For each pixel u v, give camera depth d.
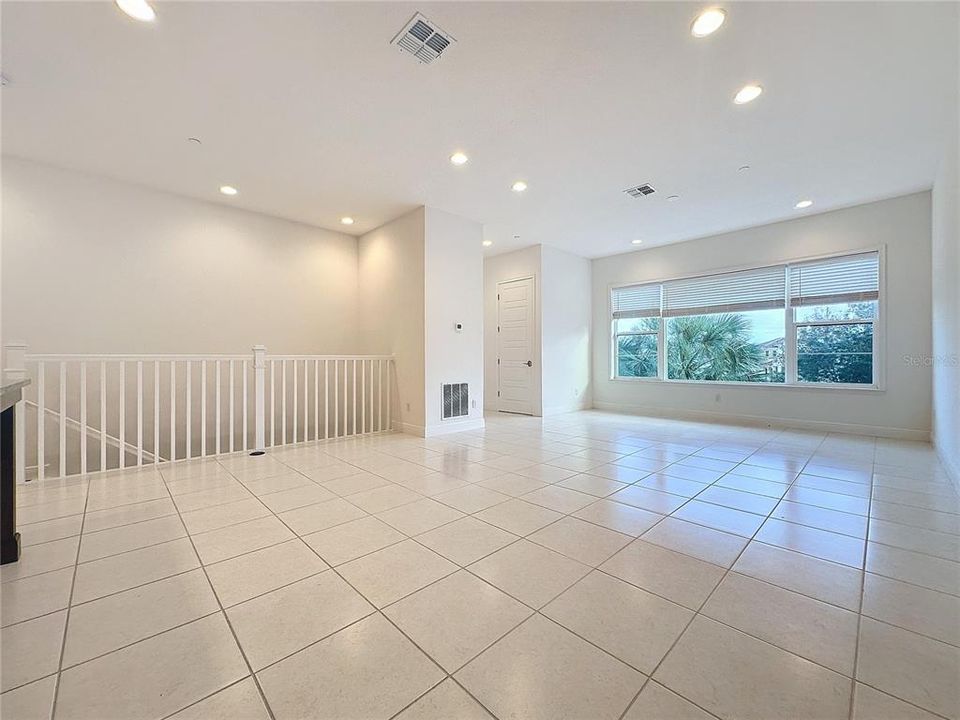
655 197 4.64
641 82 2.67
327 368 4.74
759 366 5.77
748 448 4.29
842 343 5.12
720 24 2.20
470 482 3.12
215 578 1.78
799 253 5.36
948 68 2.51
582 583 1.73
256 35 2.25
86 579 1.76
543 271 6.71
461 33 2.26
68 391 3.99
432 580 1.76
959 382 3.01
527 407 6.89
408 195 4.55
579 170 3.94
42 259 3.82
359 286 5.95
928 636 1.40
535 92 2.77
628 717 1.09
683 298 6.53
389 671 1.25
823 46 2.35
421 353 4.95
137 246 4.29
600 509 2.56
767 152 3.59
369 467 3.56
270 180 4.14
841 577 1.78
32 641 1.38
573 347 7.27
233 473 3.38
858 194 4.57
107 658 1.30
